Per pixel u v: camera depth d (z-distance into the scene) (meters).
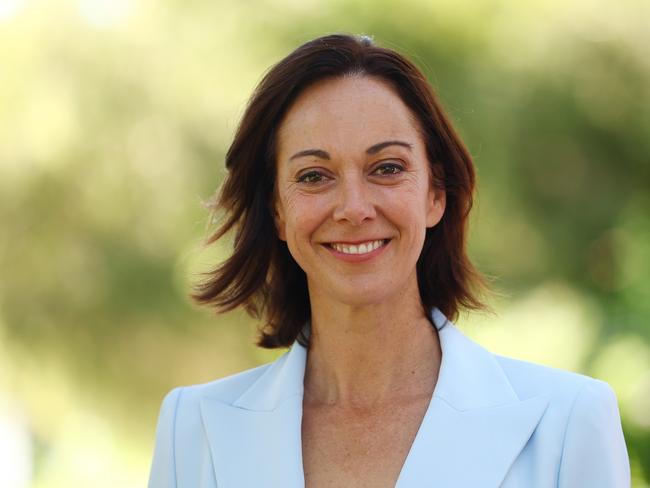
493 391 4.45
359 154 4.32
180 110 12.34
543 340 12.95
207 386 5.03
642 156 13.17
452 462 4.28
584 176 13.32
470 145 12.52
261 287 5.02
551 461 4.23
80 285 12.76
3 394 13.36
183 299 12.59
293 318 4.99
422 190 4.44
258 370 5.00
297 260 4.51
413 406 4.52
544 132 12.84
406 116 4.44
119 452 13.42
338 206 4.32
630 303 13.44
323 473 4.46
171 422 4.95
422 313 4.71
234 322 12.77
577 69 12.73
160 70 12.41
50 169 12.60
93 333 12.88
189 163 12.36
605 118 12.98
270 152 4.62
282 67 4.48
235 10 12.43
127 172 12.47
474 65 12.54
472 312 5.02
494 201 12.73
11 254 12.77
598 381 4.41
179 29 12.47
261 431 4.66
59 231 12.72
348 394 4.59
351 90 4.38
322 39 4.46
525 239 13.20
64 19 12.59
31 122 12.56
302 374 4.74
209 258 9.05
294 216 4.42
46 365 13.04
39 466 14.12
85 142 12.55
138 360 12.91
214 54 12.37
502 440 4.30
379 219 4.33
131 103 12.45
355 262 4.35
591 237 13.48
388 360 4.57
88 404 13.17
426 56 12.41
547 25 12.68
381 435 4.48
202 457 4.80
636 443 12.34
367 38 4.51
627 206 13.46
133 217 12.53
